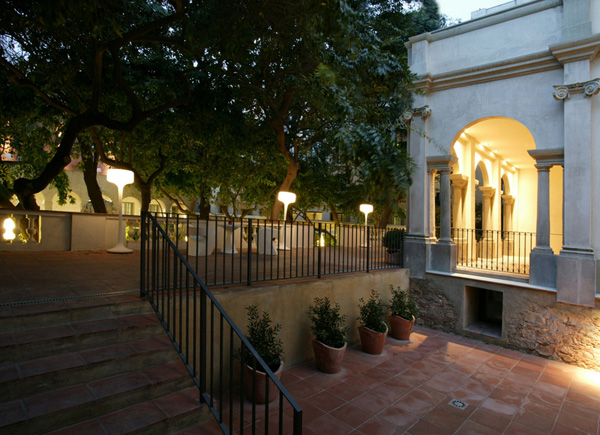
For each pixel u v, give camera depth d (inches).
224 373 172.1
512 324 265.9
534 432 151.5
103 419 104.2
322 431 143.8
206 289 123.1
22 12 208.2
